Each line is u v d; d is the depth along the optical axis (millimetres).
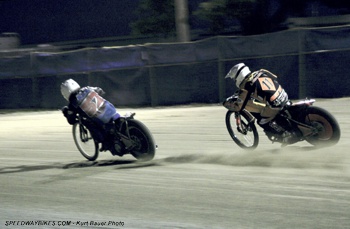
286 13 91062
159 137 47906
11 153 45250
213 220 24797
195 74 70188
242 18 86812
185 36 78812
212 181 31359
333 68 66562
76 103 38125
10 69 75812
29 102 75812
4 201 30578
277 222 23906
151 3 91938
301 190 28203
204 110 63188
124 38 113312
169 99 71000
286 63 67500
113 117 37938
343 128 45594
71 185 33031
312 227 23062
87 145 40969
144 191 30406
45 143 49000
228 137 45406
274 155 36531
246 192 28609
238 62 69312
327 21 94188
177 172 34188
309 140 36875
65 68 73750
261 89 36938
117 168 36719
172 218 25500
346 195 26922
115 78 72188
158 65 70625
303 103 36625
